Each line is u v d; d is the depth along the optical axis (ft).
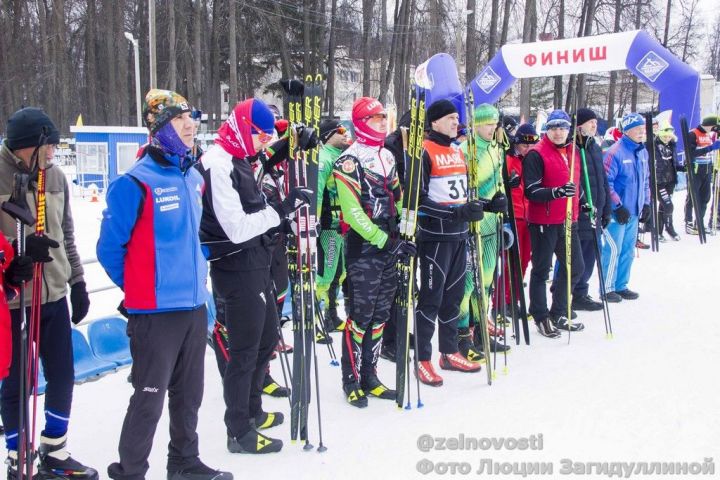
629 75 98.27
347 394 11.35
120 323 14.15
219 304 10.51
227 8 94.22
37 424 10.42
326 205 14.92
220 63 100.12
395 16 82.89
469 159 12.18
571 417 10.54
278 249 13.50
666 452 9.27
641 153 18.53
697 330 15.24
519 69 28.09
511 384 12.16
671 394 11.35
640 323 16.14
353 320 11.23
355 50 107.14
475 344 14.48
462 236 12.21
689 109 27.91
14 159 8.04
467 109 12.11
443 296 12.62
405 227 10.80
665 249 26.40
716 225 30.37
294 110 9.73
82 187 51.29
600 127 57.62
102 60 100.68
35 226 8.04
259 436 9.53
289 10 92.27
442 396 11.64
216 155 8.51
